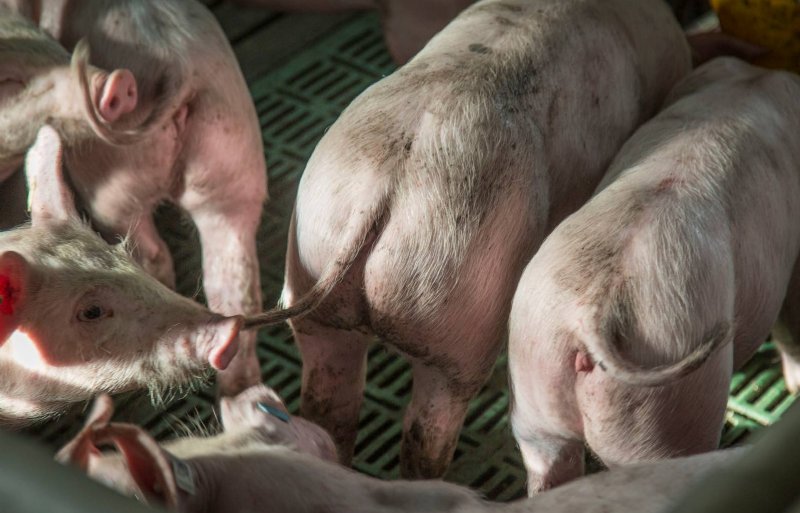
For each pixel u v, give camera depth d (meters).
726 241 3.72
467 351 3.94
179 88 4.43
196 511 2.91
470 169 3.77
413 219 3.70
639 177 3.87
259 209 4.85
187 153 4.59
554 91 4.12
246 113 4.70
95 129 4.04
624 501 2.99
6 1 4.73
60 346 3.67
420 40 5.81
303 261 3.93
